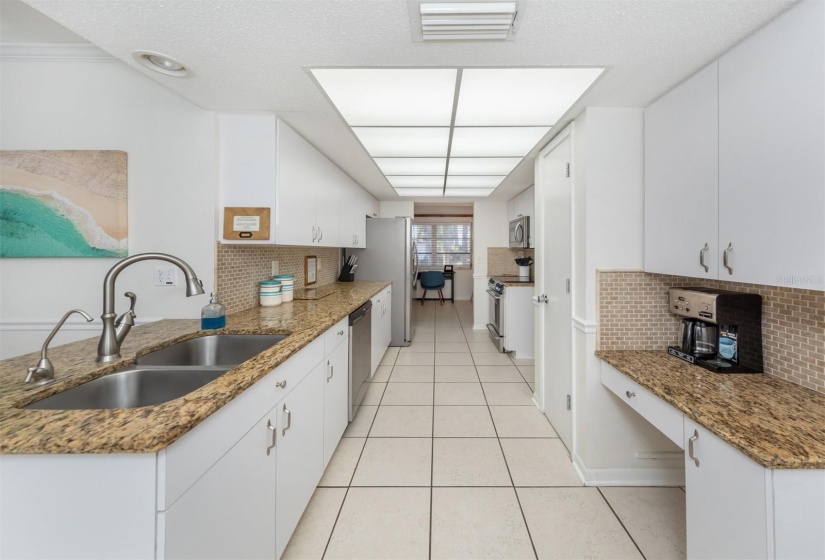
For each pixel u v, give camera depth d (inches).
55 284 73.0
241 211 75.2
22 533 28.8
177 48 50.1
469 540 55.5
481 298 201.9
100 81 73.1
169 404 33.5
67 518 28.6
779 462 31.0
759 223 42.6
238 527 39.2
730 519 36.3
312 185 96.2
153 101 73.4
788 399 43.4
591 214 68.8
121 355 50.8
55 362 47.3
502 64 53.7
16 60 72.2
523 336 152.7
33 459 28.5
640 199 68.5
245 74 57.8
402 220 171.8
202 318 65.6
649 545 54.4
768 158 41.4
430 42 48.2
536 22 43.3
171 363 59.6
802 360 47.2
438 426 91.9
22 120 72.6
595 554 52.8
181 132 73.8
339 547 54.3
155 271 74.0
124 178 73.0
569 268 77.8
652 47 48.0
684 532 56.9
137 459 28.4
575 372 75.5
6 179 70.9
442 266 330.6
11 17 63.8
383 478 70.8
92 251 71.9
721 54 48.8
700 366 57.7
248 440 41.4
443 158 108.3
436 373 132.6
